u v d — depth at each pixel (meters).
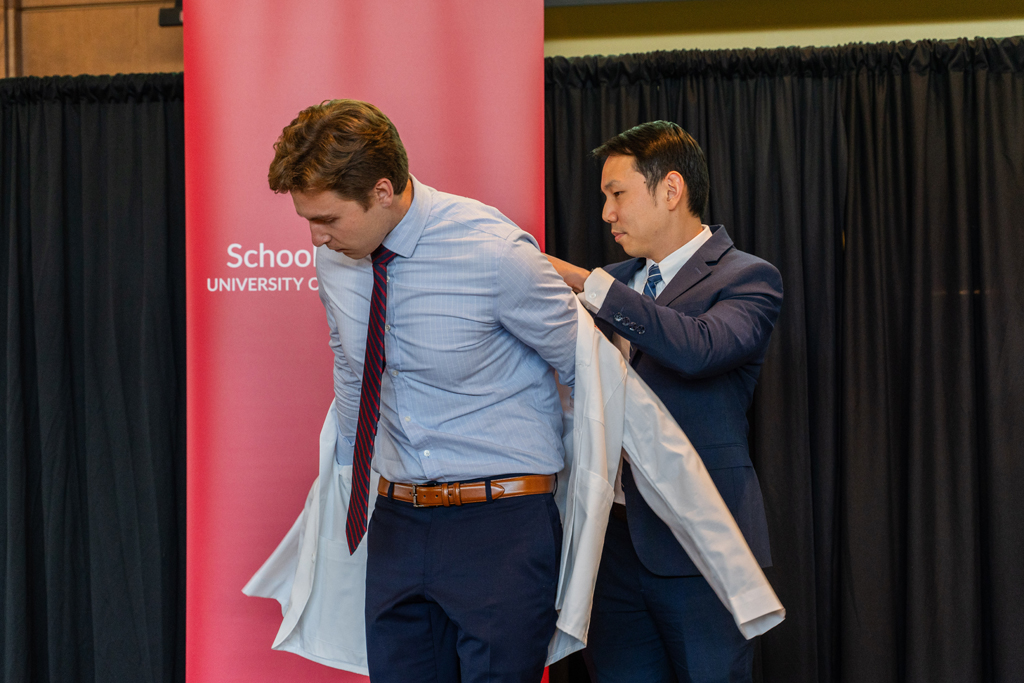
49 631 2.50
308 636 1.73
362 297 1.34
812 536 2.32
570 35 2.67
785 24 2.60
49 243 2.51
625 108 2.46
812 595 2.30
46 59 2.77
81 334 2.58
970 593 2.25
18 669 2.49
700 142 2.44
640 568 1.63
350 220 1.16
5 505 2.58
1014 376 2.26
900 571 2.35
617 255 2.46
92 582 2.49
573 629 1.30
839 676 2.35
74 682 2.54
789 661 2.31
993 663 2.26
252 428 1.99
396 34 1.90
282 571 1.84
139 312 2.54
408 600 1.32
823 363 2.36
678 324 1.46
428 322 1.23
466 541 1.27
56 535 2.50
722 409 1.63
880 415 2.30
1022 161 2.30
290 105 1.93
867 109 2.37
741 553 1.38
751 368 1.71
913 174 2.34
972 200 2.35
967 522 2.25
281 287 1.97
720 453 1.60
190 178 1.97
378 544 1.37
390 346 1.26
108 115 2.54
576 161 2.47
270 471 1.99
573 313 1.33
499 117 1.89
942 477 2.27
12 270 2.54
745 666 1.59
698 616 1.56
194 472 2.00
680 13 2.63
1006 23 2.52
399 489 1.36
